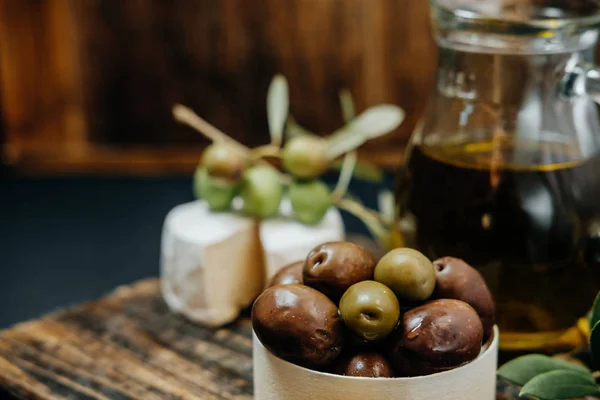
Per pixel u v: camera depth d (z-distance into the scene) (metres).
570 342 0.40
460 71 0.39
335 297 0.34
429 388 0.33
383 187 0.77
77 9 0.77
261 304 0.33
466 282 0.35
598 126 0.40
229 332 0.45
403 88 0.77
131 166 0.82
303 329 0.33
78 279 0.64
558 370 0.35
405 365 0.33
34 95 0.81
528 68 0.38
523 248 0.38
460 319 0.33
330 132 0.79
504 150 0.38
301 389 0.33
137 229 0.71
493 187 0.38
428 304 0.33
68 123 0.81
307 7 0.75
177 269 0.45
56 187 0.80
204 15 0.76
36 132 0.82
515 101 0.38
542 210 0.37
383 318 0.32
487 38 0.38
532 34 0.38
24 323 0.45
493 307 0.35
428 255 0.40
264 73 0.77
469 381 0.33
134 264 0.66
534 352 0.40
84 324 0.45
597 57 0.63
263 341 0.33
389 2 0.74
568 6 0.41
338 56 0.76
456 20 0.38
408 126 0.78
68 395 0.39
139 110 0.80
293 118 0.79
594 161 0.39
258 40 0.76
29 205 0.76
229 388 0.40
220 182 0.46
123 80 0.79
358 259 0.34
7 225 0.73
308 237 0.46
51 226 0.72
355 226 0.71
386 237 0.47
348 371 0.33
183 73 0.78
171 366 0.42
